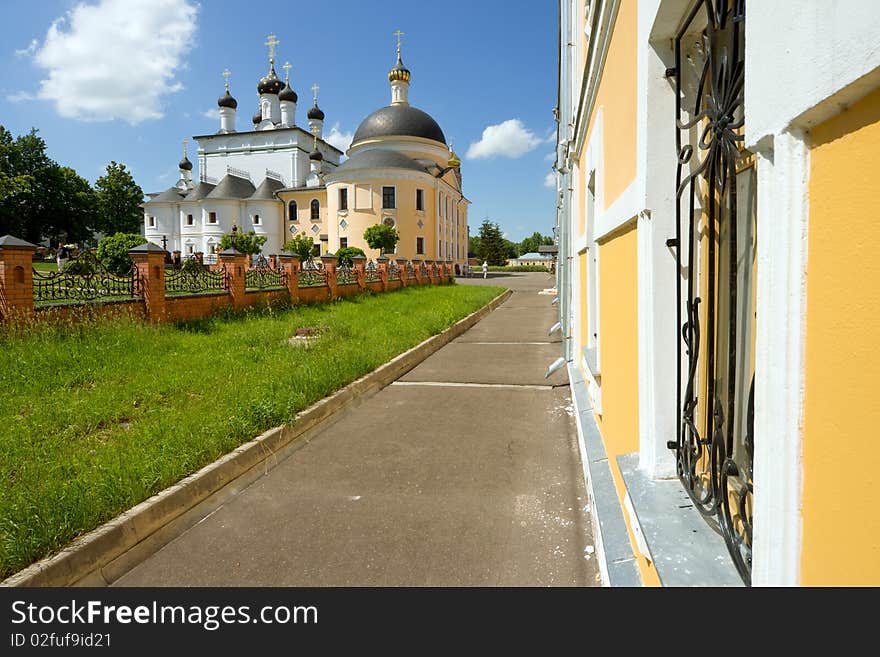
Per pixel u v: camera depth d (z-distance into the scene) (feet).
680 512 5.96
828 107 2.70
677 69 6.23
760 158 3.48
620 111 9.10
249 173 190.29
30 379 19.31
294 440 16.98
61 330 24.50
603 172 11.54
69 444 14.16
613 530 8.38
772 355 3.33
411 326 38.11
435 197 163.43
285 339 30.66
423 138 166.61
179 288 35.32
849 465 2.65
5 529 9.84
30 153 151.12
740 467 5.09
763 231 3.44
